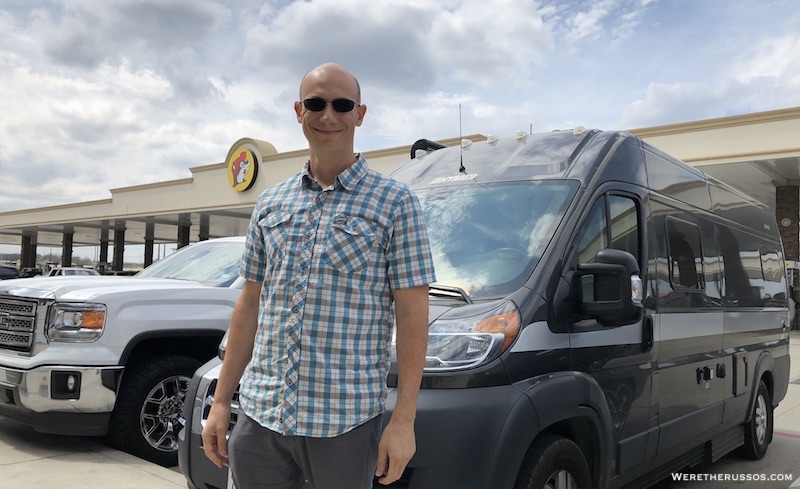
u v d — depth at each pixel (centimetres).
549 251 341
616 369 375
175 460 527
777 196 2078
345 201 207
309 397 196
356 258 201
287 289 204
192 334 529
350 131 210
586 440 351
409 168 463
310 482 204
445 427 273
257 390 206
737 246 623
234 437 214
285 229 209
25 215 4288
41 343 493
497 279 335
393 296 212
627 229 412
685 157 1728
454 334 298
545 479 305
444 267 354
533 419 293
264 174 2680
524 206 375
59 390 482
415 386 204
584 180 381
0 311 525
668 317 445
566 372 326
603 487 352
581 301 342
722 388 533
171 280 593
